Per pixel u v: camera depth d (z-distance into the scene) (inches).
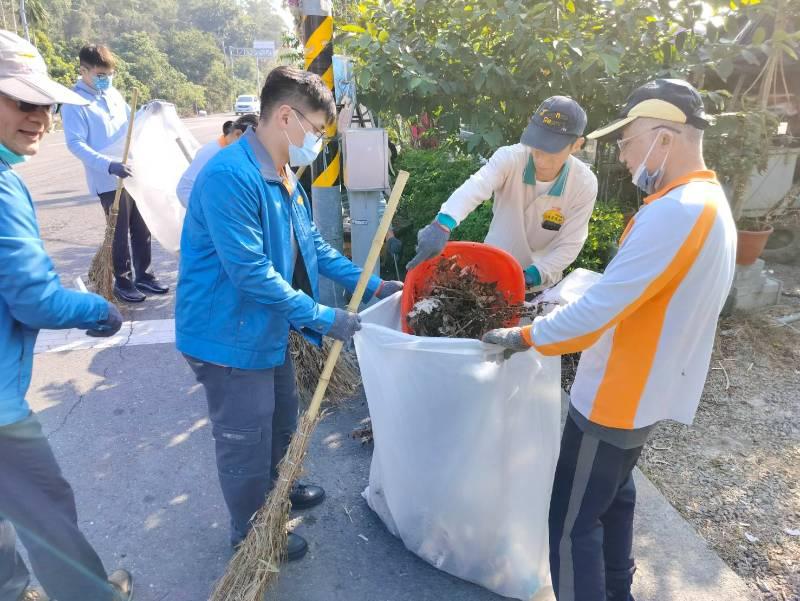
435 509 86.9
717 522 102.9
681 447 123.2
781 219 230.4
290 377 98.3
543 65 160.9
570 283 89.7
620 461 70.0
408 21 177.5
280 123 75.9
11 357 68.2
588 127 171.8
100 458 120.4
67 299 69.4
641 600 86.8
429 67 168.9
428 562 94.7
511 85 163.2
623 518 79.8
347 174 156.9
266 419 85.1
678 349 64.4
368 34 164.6
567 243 109.2
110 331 76.6
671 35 163.3
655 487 110.1
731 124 169.5
